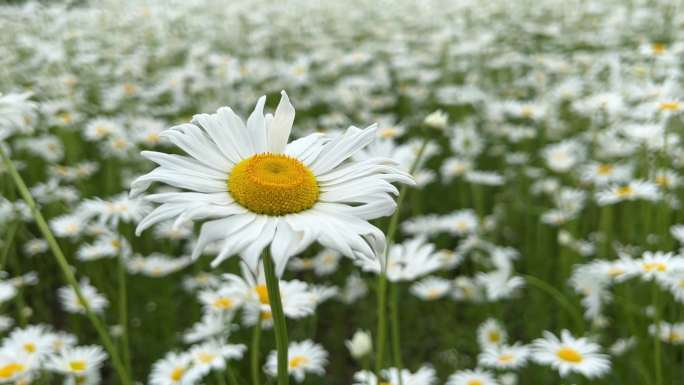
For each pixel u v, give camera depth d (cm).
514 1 134
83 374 47
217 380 50
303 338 57
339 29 126
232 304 47
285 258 31
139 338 59
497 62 96
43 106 77
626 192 56
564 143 68
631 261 47
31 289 64
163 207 32
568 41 105
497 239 68
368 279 62
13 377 44
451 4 132
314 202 33
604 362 44
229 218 32
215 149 34
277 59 112
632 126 59
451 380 48
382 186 33
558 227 68
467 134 73
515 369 53
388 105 98
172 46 110
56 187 67
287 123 35
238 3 131
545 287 52
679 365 52
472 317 60
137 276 64
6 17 114
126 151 73
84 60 95
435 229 63
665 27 99
